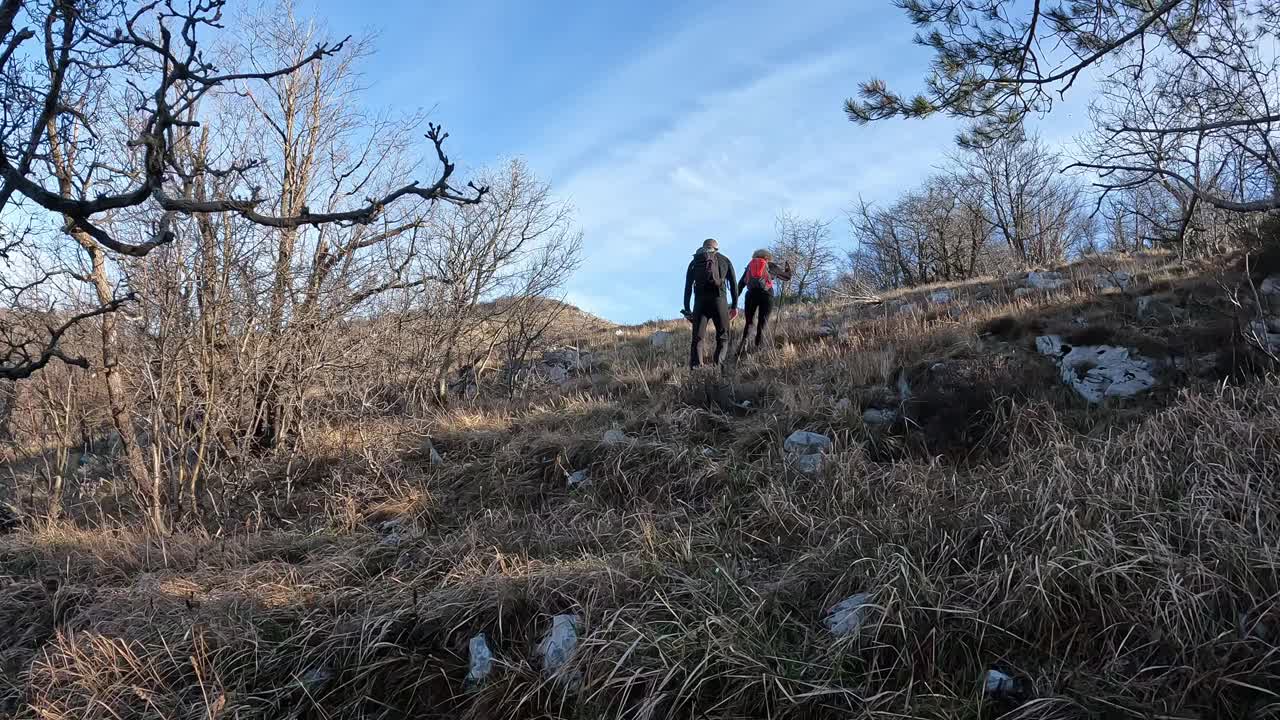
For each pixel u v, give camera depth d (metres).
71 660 3.96
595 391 8.76
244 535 5.68
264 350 7.07
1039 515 3.71
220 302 6.50
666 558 4.17
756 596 3.71
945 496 4.34
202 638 3.79
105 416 8.05
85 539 5.75
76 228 2.78
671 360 10.16
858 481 4.79
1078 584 3.30
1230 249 8.17
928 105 5.59
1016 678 3.11
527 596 3.92
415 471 6.50
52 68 2.61
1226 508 3.63
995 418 5.37
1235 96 4.93
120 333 6.61
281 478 6.84
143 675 3.76
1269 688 2.83
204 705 3.56
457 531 5.20
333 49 2.60
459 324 9.86
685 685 3.17
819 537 4.28
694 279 8.45
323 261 7.65
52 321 6.35
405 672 3.68
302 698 3.61
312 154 8.73
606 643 3.45
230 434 7.15
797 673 3.21
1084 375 5.90
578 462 6.02
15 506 6.98
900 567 3.57
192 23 2.43
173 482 6.20
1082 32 5.34
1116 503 3.73
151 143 2.36
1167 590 3.20
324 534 5.41
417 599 4.08
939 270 33.69
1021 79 5.45
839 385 6.66
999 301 9.54
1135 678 2.97
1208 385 5.30
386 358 9.00
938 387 5.98
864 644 3.34
